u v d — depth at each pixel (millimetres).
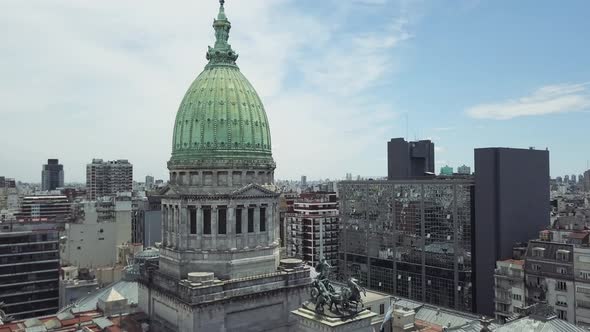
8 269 175375
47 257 181250
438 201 180000
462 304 171375
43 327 94938
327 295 72812
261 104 106188
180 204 95375
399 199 193375
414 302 136000
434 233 181000
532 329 86312
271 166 102125
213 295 85312
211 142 97000
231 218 94875
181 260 94375
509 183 166750
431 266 181375
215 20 108688
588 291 135375
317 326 70812
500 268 156375
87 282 177000
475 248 169000
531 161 174875
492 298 162625
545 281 144625
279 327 93062
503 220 164500
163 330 92438
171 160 101438
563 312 140750
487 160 166375
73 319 100375
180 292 86500
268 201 99875
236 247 95250
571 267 139500
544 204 179000
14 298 175875
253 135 100750
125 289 122812
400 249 192375
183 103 102938
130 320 96125
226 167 95625
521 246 165875
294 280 95750
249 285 89875
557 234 159500
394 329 111438
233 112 99000
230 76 102875
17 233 177000
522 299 149750
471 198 171000
